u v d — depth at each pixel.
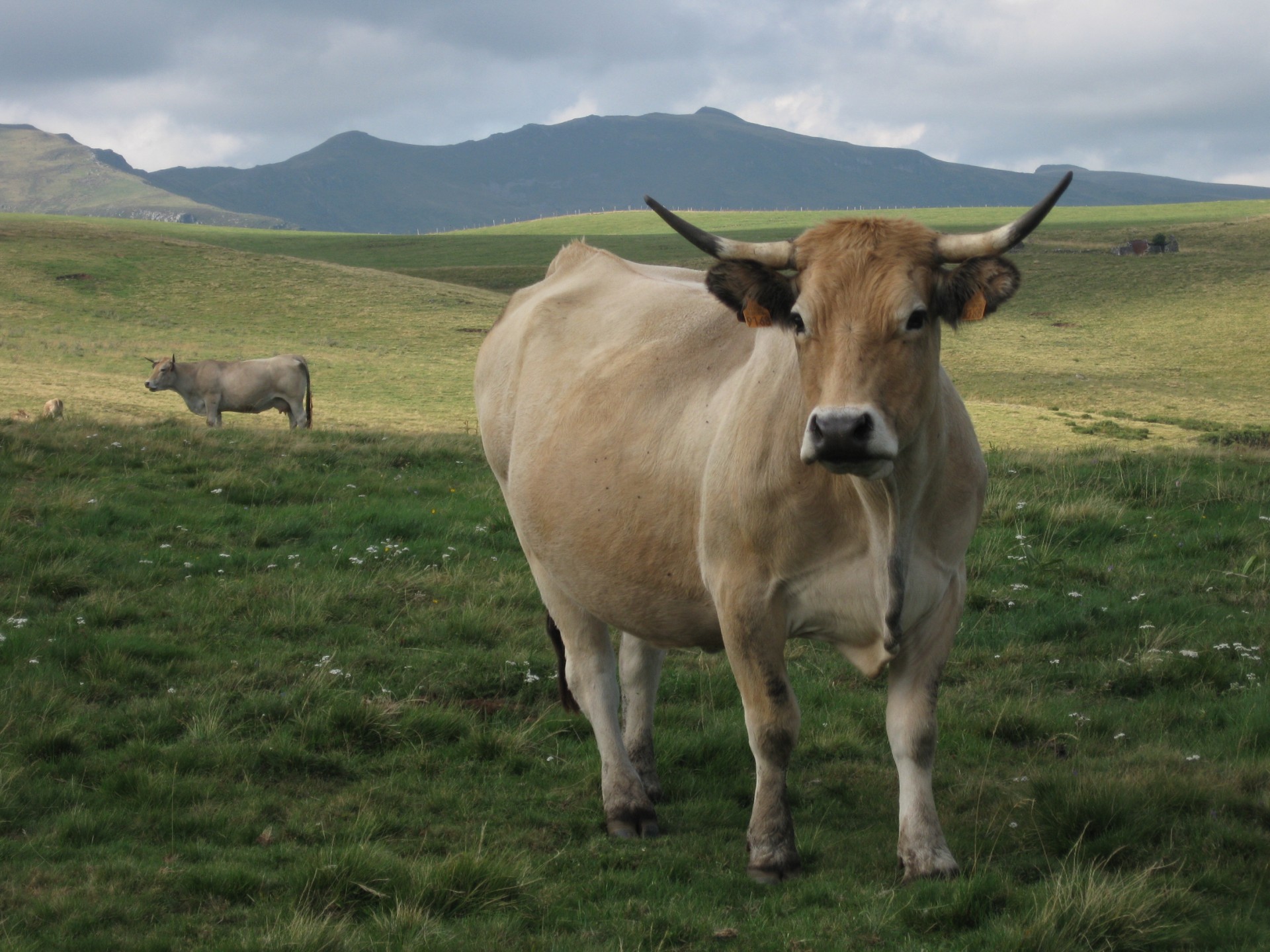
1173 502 11.59
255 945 4.03
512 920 4.38
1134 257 87.94
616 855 5.06
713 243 4.54
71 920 4.27
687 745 6.35
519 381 6.69
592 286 6.91
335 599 8.74
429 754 6.16
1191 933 4.10
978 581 9.14
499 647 7.96
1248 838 4.84
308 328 55.00
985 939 4.06
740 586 4.81
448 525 11.21
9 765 5.66
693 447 5.17
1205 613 8.25
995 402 35.25
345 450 15.97
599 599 5.73
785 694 4.83
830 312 4.11
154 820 5.25
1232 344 55.09
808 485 4.56
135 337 46.81
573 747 6.44
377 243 128.88
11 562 9.05
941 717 6.64
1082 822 5.04
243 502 12.17
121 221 149.00
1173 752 5.89
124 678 7.02
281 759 5.95
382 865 4.70
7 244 67.12
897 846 4.91
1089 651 7.78
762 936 4.21
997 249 4.08
